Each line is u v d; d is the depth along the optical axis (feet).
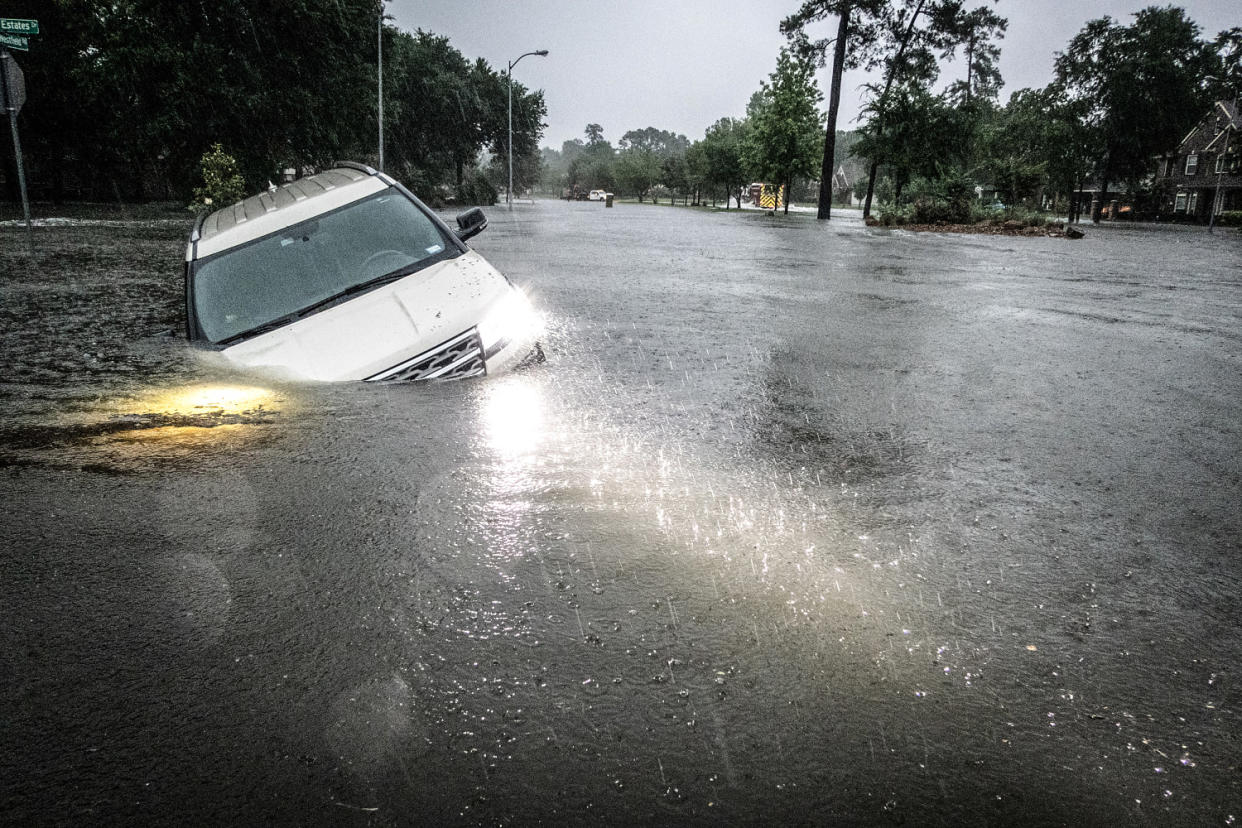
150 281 29.91
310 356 13.99
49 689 5.56
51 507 8.75
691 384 14.52
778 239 66.44
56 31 110.42
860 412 12.84
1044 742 5.07
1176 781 4.74
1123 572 7.32
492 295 15.53
